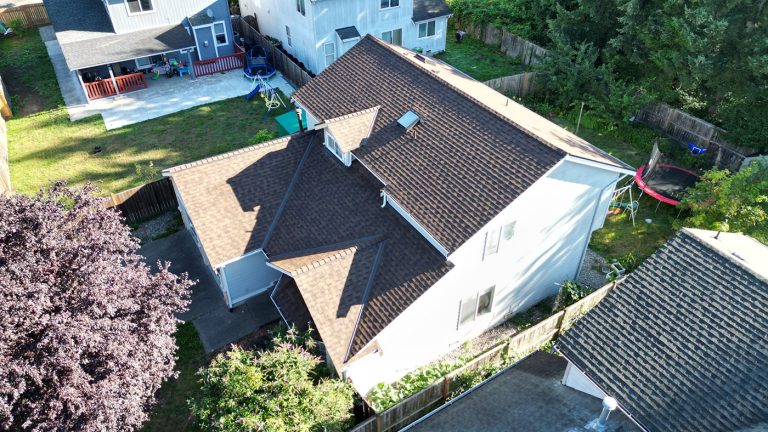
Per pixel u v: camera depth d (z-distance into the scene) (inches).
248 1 1668.3
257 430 533.6
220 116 1249.4
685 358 498.9
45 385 471.8
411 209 675.4
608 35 1274.6
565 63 1237.1
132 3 1315.2
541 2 1446.9
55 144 1149.1
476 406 575.2
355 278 666.8
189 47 1349.7
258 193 794.2
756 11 980.6
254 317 789.2
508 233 669.3
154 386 591.8
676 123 1168.8
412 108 780.0
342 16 1353.3
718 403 464.8
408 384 669.9
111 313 497.0
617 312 548.7
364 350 614.5
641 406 490.0
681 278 542.0
